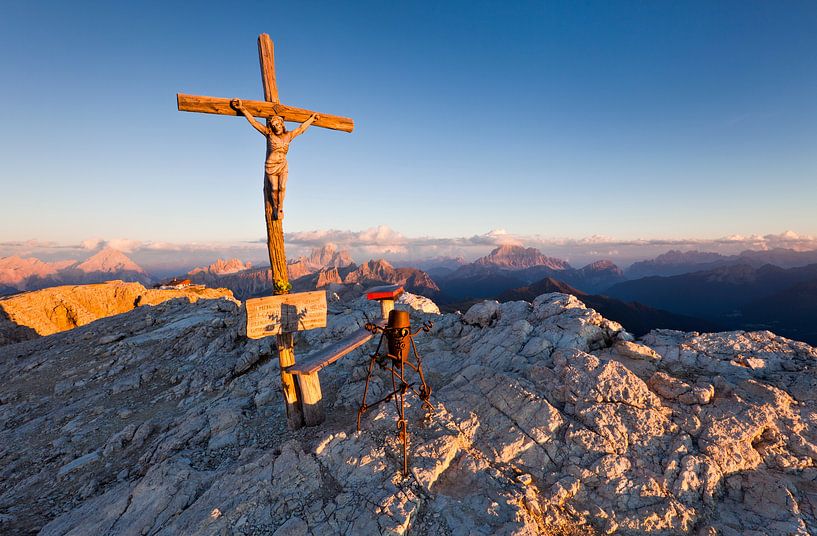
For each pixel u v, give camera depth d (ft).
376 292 34.60
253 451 34.55
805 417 33.45
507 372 44.21
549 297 62.80
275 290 34.88
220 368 65.46
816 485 28.22
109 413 57.36
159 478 31.99
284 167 32.78
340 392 46.34
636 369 43.32
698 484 28.40
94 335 95.66
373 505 25.64
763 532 24.64
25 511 35.60
